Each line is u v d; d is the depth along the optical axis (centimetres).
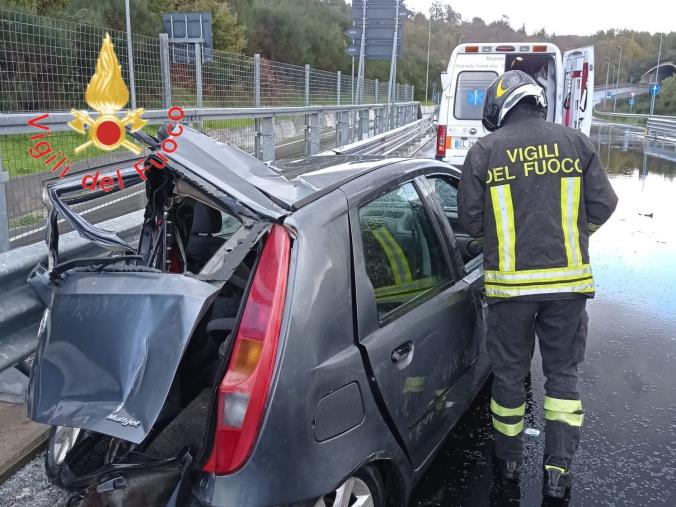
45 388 198
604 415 370
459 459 323
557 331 282
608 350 467
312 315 194
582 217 278
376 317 224
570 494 293
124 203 385
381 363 220
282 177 235
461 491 295
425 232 283
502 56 1009
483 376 333
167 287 191
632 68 12438
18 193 427
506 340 289
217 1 3098
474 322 308
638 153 2042
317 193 223
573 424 286
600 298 588
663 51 12469
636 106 9969
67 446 227
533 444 338
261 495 178
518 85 283
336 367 199
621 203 1078
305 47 3869
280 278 190
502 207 275
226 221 294
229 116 769
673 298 588
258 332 184
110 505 179
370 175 254
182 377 226
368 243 233
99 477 195
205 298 185
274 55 3666
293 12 3966
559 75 1002
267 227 199
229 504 176
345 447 201
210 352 231
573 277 271
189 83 754
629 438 344
